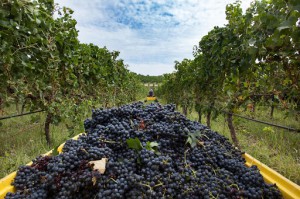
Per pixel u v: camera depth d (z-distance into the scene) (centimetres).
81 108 668
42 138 573
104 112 254
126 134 216
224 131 658
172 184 176
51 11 488
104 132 224
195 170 208
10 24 304
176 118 251
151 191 166
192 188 179
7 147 492
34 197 167
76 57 581
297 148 506
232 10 459
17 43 347
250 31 324
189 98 972
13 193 175
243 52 363
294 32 200
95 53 947
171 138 226
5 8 296
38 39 373
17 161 401
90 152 195
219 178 198
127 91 1620
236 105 455
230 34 455
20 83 389
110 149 207
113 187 170
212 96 632
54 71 466
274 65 320
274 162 424
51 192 180
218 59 533
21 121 750
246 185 190
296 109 353
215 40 549
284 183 190
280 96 381
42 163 202
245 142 571
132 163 193
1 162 399
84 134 249
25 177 188
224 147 247
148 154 194
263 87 431
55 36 465
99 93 935
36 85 426
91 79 851
